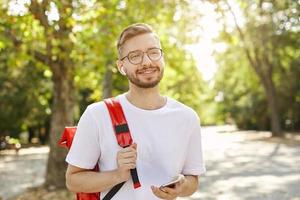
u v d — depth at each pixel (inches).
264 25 1295.5
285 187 498.0
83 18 412.5
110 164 106.3
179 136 110.6
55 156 477.1
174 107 112.7
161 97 113.7
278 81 1733.5
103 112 107.1
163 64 110.6
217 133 2292.1
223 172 671.1
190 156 116.2
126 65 109.3
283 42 1390.3
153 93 110.8
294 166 714.2
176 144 109.8
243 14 1266.0
